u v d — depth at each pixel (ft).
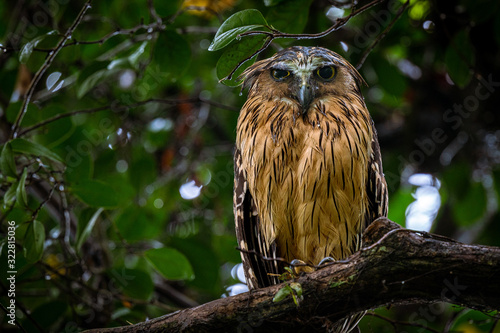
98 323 35.14
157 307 37.47
